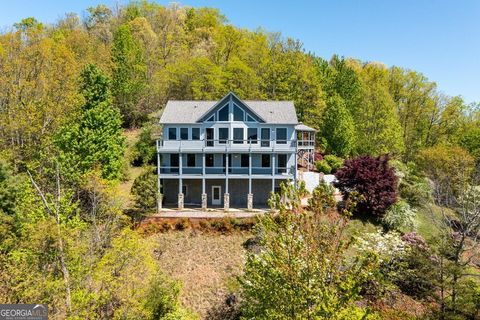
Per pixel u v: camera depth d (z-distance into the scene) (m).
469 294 11.82
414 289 15.57
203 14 62.78
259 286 8.31
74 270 11.61
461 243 12.85
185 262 19.69
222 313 15.71
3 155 21.38
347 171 25.25
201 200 28.52
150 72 46.03
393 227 23.48
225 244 21.58
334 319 6.91
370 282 14.55
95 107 27.09
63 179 18.03
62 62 30.48
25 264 11.03
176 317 13.65
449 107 45.91
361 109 40.41
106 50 43.41
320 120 41.41
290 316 7.33
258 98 40.78
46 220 12.12
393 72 51.34
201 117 27.73
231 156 28.50
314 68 44.81
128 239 12.88
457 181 26.25
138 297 12.37
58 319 10.48
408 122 47.97
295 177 27.09
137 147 34.12
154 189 24.28
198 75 41.75
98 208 16.88
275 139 28.38
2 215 15.09
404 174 32.84
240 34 53.69
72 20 59.66
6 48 29.78
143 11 61.38
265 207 27.67
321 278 6.98
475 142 39.56
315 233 7.29
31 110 25.67
